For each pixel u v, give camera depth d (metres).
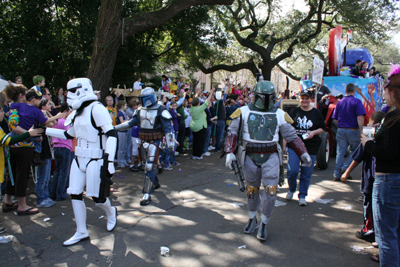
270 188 3.47
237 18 19.12
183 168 7.41
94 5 12.35
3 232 3.80
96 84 9.89
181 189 5.71
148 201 4.92
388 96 2.59
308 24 20.48
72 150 5.01
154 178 5.08
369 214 3.60
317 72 6.95
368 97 8.68
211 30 17.92
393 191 2.52
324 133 7.17
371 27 18.78
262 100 3.50
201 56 18.42
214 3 10.78
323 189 5.76
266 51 20.48
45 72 12.73
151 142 4.99
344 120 6.19
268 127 3.51
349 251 3.41
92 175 3.52
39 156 4.50
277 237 3.74
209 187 5.85
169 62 18.70
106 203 3.77
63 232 3.84
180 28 15.02
